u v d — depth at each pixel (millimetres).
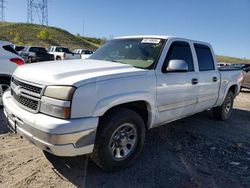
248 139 5336
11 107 3424
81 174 3420
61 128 2799
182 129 5602
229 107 6711
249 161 4215
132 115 3488
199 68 5012
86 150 3049
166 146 4566
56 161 3709
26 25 82875
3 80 6129
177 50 4398
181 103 4453
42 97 3014
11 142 4273
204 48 5301
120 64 3846
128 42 4594
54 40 76250
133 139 3643
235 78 6555
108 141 3283
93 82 3043
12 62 6203
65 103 2855
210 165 3973
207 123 6262
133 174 3520
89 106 2992
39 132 2906
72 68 3391
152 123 3963
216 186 3383
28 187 3072
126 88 3373
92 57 4676
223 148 4699
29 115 3064
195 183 3412
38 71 3316
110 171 3504
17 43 64312
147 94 3660
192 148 4586
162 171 3664
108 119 3260
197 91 4836
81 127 2914
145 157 4055
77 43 79875
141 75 3625
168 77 4031
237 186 3426
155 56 4020
